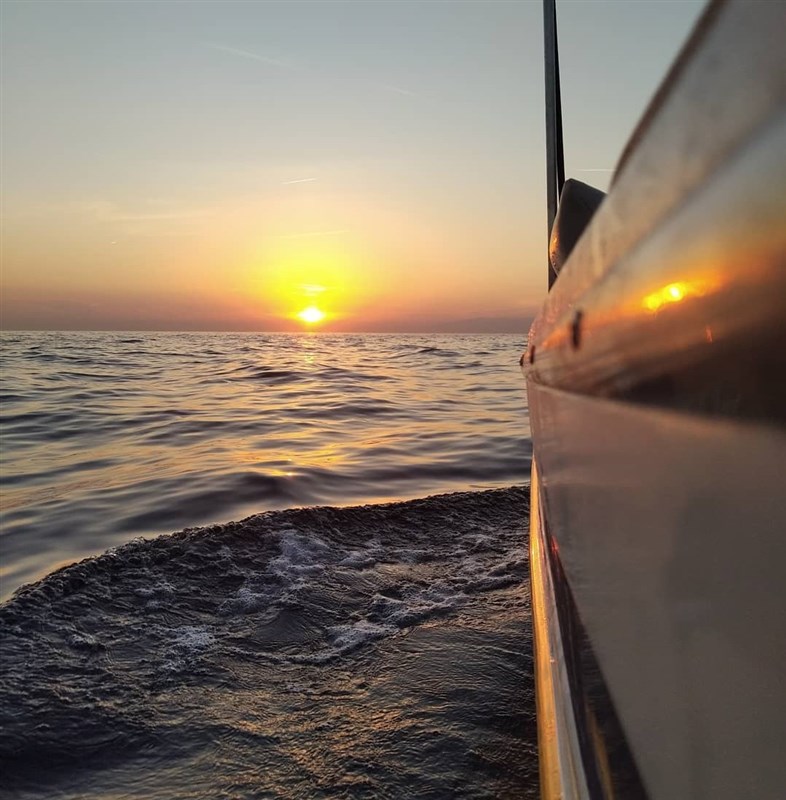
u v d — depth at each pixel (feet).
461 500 16.90
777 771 1.89
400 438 30.35
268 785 7.03
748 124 1.69
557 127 12.25
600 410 3.63
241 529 14.26
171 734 7.87
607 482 3.52
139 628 10.39
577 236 6.40
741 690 2.06
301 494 19.95
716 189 1.86
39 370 72.74
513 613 10.89
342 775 7.12
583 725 4.48
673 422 2.47
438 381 63.57
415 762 7.32
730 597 2.09
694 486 2.31
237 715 8.23
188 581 12.00
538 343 6.64
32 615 10.55
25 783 7.14
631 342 2.72
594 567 4.00
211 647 9.89
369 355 116.78
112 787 7.07
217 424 34.86
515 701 8.41
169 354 114.62
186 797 6.89
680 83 2.00
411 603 11.38
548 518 7.27
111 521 17.66
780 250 1.58
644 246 2.47
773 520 1.82
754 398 1.81
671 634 2.61
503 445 28.53
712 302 1.93
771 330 1.65
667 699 2.71
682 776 2.58
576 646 4.98
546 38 12.41
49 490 21.20
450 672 9.11
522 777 7.07
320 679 9.07
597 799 3.83
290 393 51.03
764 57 1.59
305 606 11.14
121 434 31.96
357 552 13.70
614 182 2.85
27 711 8.16
